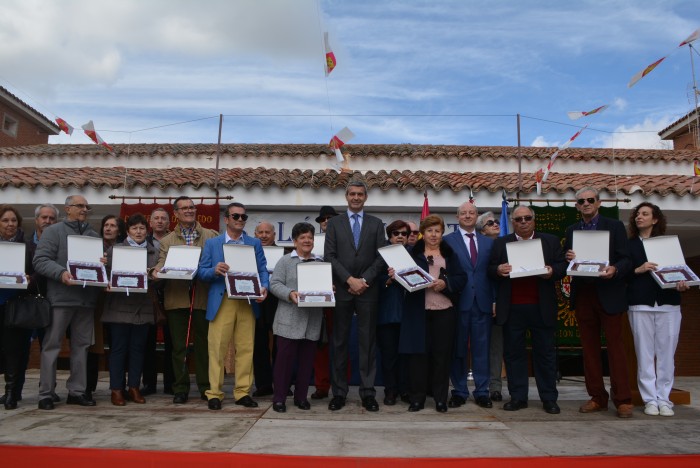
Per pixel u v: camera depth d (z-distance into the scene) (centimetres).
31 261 644
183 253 633
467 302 652
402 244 645
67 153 1352
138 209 1015
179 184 1015
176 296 657
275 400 612
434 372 623
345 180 1042
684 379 1091
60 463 430
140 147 1453
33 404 644
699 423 564
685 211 1000
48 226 637
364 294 624
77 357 634
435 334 620
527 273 593
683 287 585
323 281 602
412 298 619
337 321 627
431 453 455
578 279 632
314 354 639
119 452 443
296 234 637
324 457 434
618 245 612
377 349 801
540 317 617
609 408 640
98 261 613
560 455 451
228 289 606
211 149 1399
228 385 829
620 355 599
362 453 453
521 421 570
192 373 938
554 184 1034
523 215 631
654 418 588
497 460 436
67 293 614
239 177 1078
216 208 993
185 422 552
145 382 725
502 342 712
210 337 633
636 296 619
